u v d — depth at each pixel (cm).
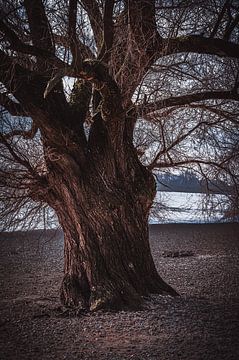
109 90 638
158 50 735
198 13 785
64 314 693
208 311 711
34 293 912
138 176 761
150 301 740
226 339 569
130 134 765
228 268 1180
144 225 778
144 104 754
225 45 727
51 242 1712
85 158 716
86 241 732
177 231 1989
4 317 700
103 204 721
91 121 789
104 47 661
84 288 736
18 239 1727
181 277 1062
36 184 723
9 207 768
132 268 750
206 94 771
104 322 650
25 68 681
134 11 696
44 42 708
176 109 895
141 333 601
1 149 740
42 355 527
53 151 687
